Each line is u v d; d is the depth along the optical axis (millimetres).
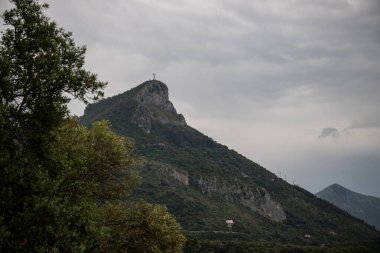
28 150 19844
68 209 19312
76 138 27062
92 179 26578
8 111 18359
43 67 20344
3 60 18969
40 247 17359
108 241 26609
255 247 138125
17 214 17828
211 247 132500
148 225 28250
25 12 20656
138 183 30766
